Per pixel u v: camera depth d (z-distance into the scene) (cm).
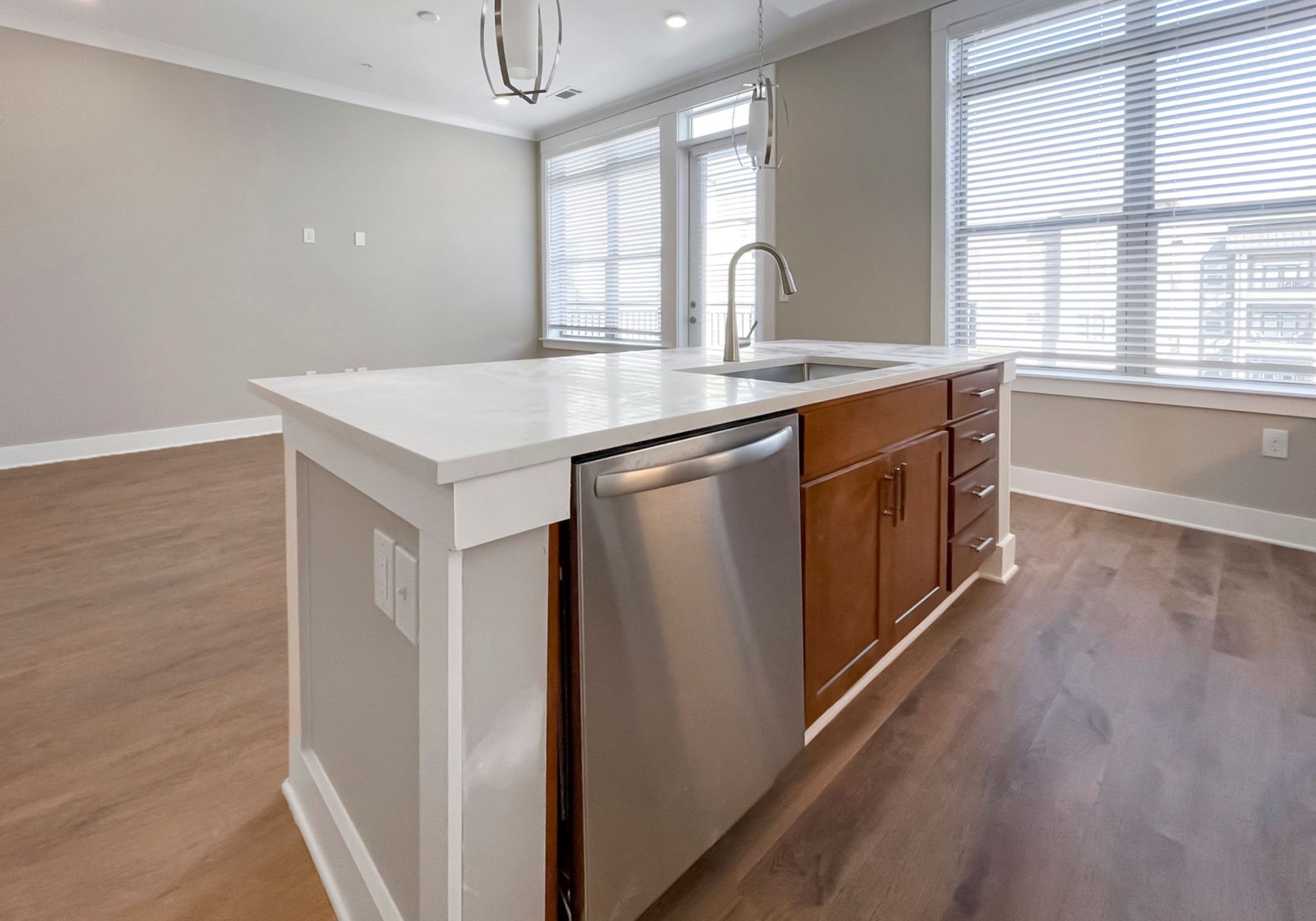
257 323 507
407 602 88
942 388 196
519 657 86
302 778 133
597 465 92
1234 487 298
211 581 249
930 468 191
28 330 423
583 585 91
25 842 127
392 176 562
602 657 94
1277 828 130
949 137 365
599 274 600
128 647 201
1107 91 316
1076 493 344
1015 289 353
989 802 138
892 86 386
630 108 546
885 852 126
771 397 125
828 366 230
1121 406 326
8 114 406
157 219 461
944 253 371
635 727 100
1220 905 113
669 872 109
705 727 113
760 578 124
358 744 111
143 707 171
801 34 414
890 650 178
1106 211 321
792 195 440
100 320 446
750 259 485
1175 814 134
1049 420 350
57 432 438
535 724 88
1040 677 185
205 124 472
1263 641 203
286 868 123
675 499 104
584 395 125
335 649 118
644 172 551
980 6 346
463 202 605
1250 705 170
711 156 503
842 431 149
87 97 429
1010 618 220
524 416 102
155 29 421
